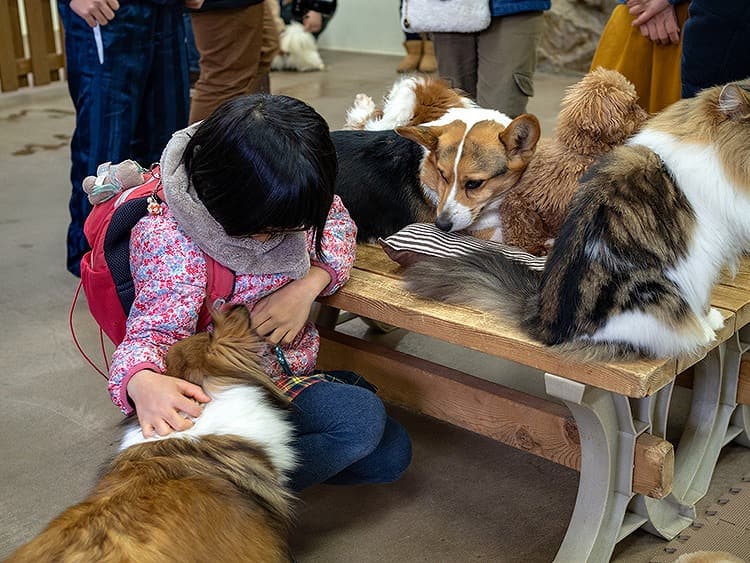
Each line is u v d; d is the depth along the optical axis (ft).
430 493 6.96
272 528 4.94
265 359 6.02
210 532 4.51
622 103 6.50
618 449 5.79
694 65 7.43
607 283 5.25
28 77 22.99
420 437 7.75
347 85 21.86
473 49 11.43
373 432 5.93
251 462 4.98
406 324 6.08
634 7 8.61
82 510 4.50
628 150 5.64
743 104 5.35
